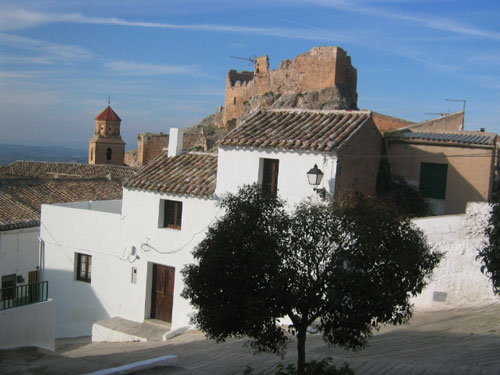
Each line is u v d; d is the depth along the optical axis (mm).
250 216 8688
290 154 15883
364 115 17516
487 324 12156
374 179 18516
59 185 30266
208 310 8531
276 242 8391
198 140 71625
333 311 8219
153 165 19797
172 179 18422
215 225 9242
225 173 17000
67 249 20219
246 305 8062
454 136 19797
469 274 14469
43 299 16109
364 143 17312
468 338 11234
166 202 18484
